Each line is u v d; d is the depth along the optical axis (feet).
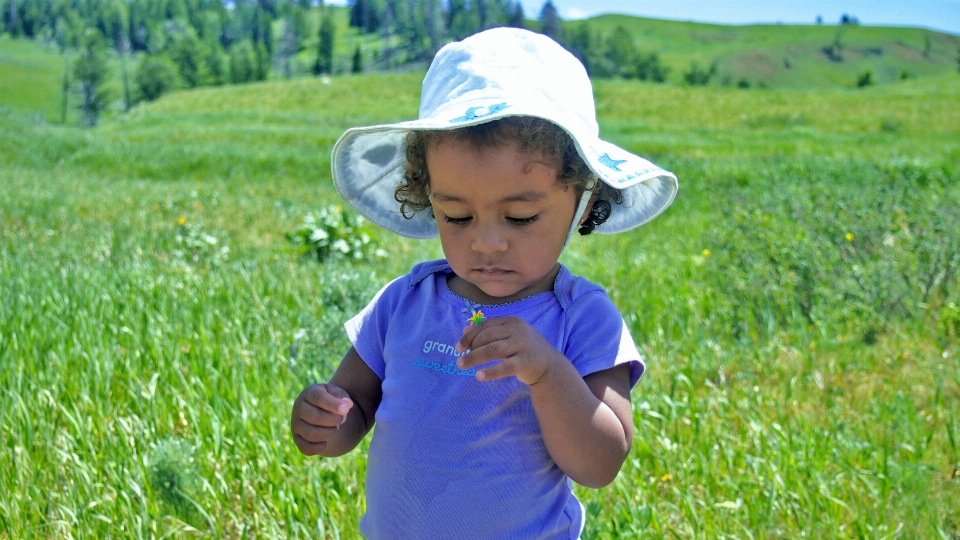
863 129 112.88
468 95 4.97
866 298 17.21
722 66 533.96
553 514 5.24
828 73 557.33
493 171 4.56
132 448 9.93
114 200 39.09
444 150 4.72
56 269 20.38
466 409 5.14
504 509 5.07
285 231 32.30
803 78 539.70
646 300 18.62
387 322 5.85
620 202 5.91
